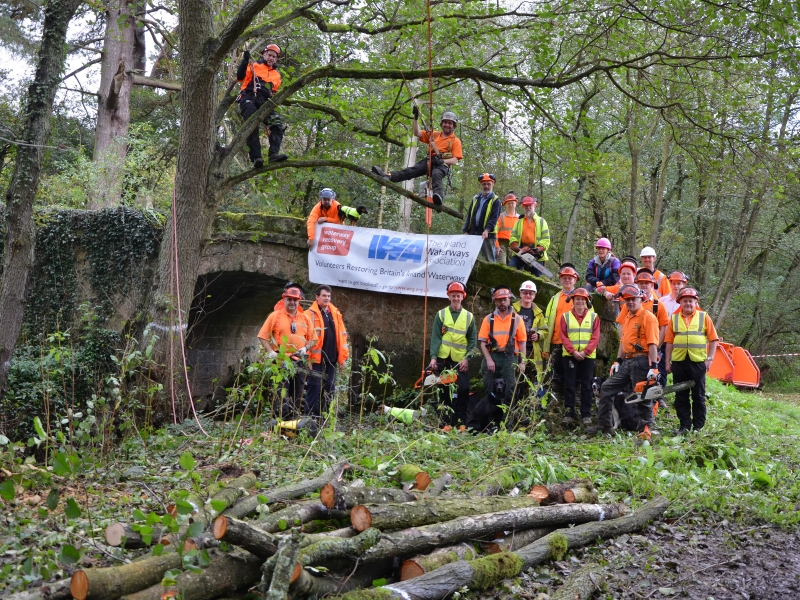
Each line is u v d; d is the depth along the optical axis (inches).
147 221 608.7
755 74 478.9
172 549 164.9
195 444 317.7
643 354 419.8
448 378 359.6
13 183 381.7
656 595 194.1
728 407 521.0
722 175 519.8
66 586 145.5
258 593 158.6
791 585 204.2
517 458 292.2
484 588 184.4
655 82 506.6
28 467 225.0
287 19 470.6
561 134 524.7
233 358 767.1
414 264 520.4
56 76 382.9
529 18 509.0
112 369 580.7
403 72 458.0
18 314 381.1
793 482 319.9
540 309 486.0
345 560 172.4
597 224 1178.6
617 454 335.9
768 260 1360.7
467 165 1051.3
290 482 245.4
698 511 267.4
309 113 567.5
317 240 533.6
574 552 219.1
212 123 432.1
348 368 416.2
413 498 213.5
